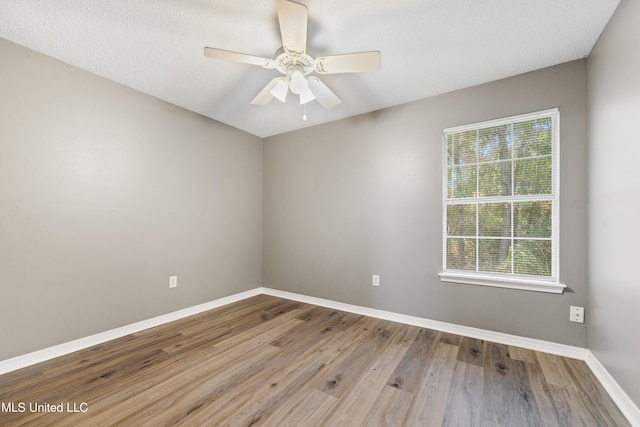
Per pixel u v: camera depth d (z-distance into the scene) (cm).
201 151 318
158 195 278
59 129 214
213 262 331
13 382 178
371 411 154
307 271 356
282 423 145
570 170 211
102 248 238
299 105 292
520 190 233
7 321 191
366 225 310
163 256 281
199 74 233
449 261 265
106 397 164
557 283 214
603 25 174
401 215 288
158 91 263
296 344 235
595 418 148
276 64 183
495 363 202
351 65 179
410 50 201
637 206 140
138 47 197
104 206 239
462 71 228
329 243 338
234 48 199
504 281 230
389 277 294
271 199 392
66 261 217
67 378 183
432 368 196
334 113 314
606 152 174
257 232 394
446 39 189
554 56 207
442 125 266
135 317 259
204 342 238
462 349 225
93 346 229
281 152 382
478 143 252
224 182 345
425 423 146
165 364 202
